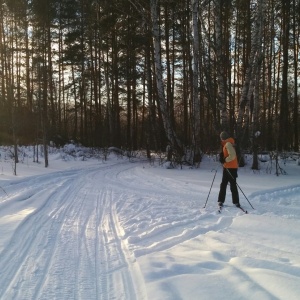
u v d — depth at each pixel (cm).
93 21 2653
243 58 2377
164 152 2466
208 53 1936
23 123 2491
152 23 1706
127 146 2877
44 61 2361
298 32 2478
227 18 2197
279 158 1780
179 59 2784
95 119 2998
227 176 798
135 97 3038
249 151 2000
